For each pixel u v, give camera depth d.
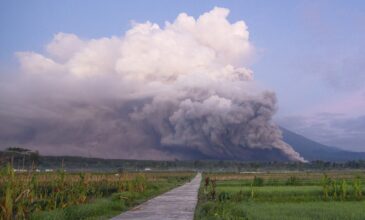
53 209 28.05
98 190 45.12
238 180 86.44
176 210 31.64
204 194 48.38
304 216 24.09
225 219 24.14
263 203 34.94
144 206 35.06
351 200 39.31
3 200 22.67
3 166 25.42
